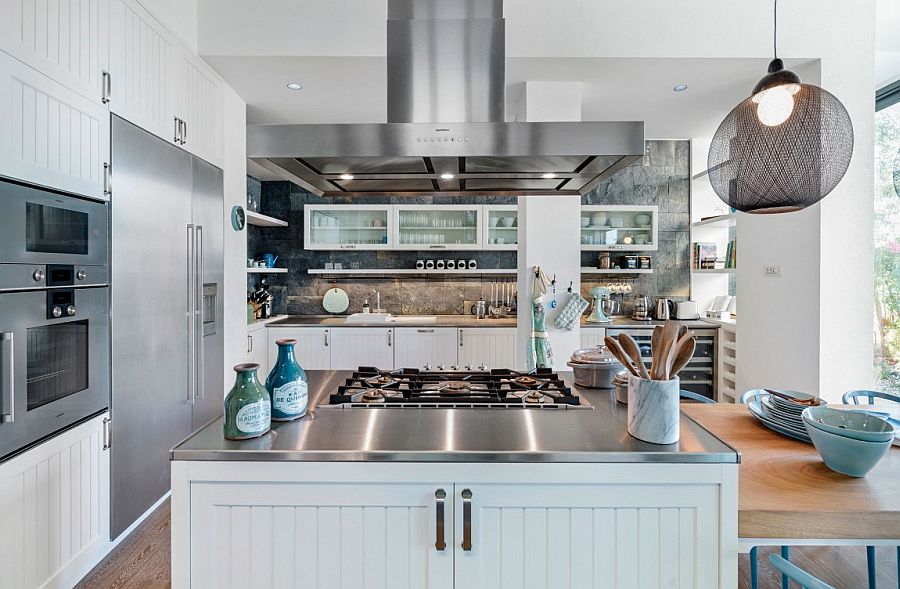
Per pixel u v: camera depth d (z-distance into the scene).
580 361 1.88
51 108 1.71
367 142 1.63
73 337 1.83
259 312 4.51
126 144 2.12
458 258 4.95
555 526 1.22
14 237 1.55
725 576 1.18
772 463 1.38
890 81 3.07
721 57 2.76
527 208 3.17
